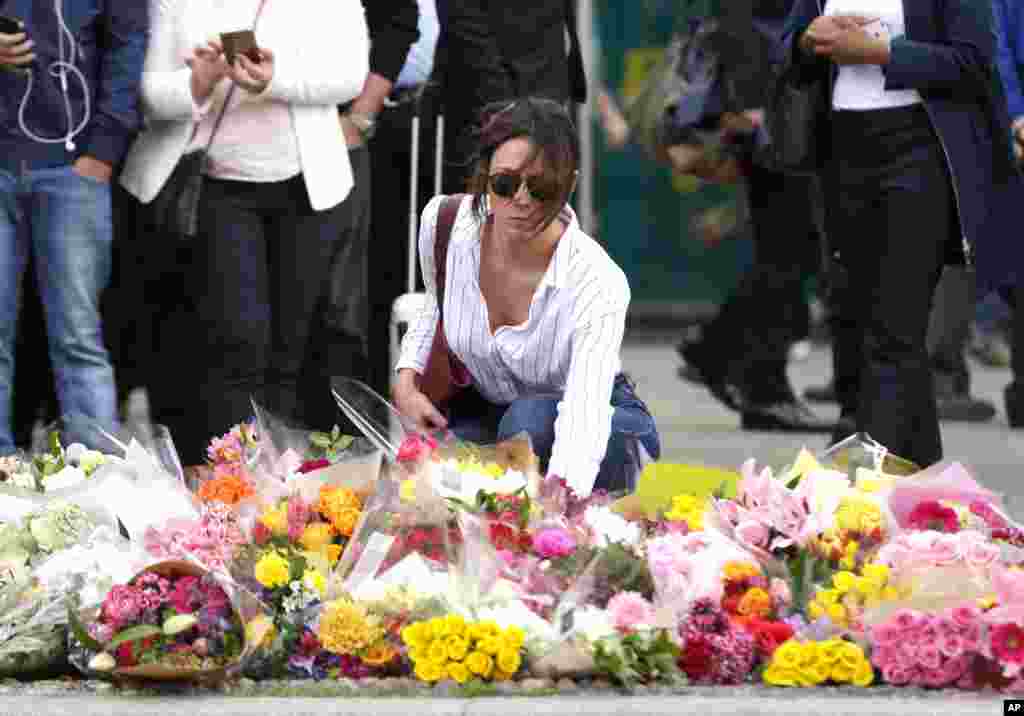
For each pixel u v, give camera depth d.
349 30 12.44
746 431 18.09
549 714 7.35
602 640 7.76
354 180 12.91
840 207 12.38
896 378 12.02
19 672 8.18
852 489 8.81
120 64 12.47
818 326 29.30
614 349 9.51
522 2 13.36
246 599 7.93
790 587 8.22
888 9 12.02
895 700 7.53
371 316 14.43
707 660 7.86
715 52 17.03
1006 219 12.02
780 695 7.68
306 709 7.48
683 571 8.10
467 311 9.84
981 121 12.00
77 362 12.76
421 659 7.82
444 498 8.45
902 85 11.82
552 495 8.81
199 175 12.28
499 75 13.38
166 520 8.73
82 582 8.28
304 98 12.32
